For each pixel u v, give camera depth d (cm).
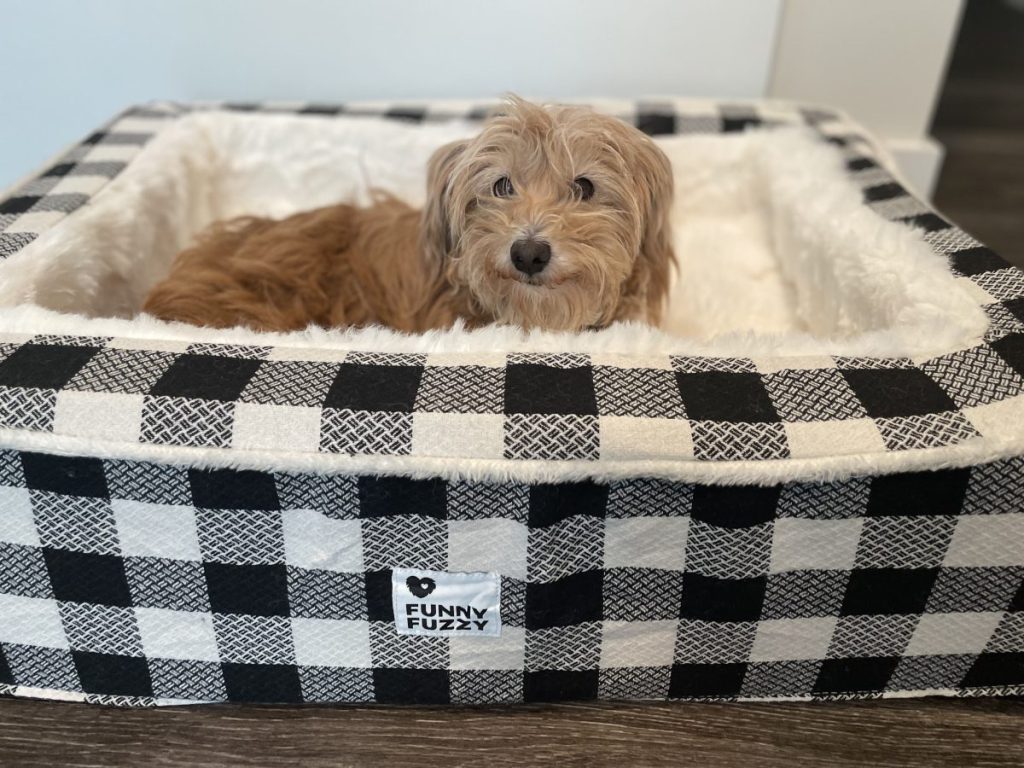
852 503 79
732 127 172
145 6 176
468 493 78
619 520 81
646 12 178
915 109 212
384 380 81
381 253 130
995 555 82
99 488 80
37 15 176
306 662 90
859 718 92
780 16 196
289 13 179
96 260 120
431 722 92
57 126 192
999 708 93
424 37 182
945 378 83
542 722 92
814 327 131
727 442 77
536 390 81
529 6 177
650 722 92
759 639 89
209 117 164
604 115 114
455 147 117
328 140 165
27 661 92
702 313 142
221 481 78
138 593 86
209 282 117
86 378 81
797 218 137
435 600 85
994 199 254
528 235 104
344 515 80
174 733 91
